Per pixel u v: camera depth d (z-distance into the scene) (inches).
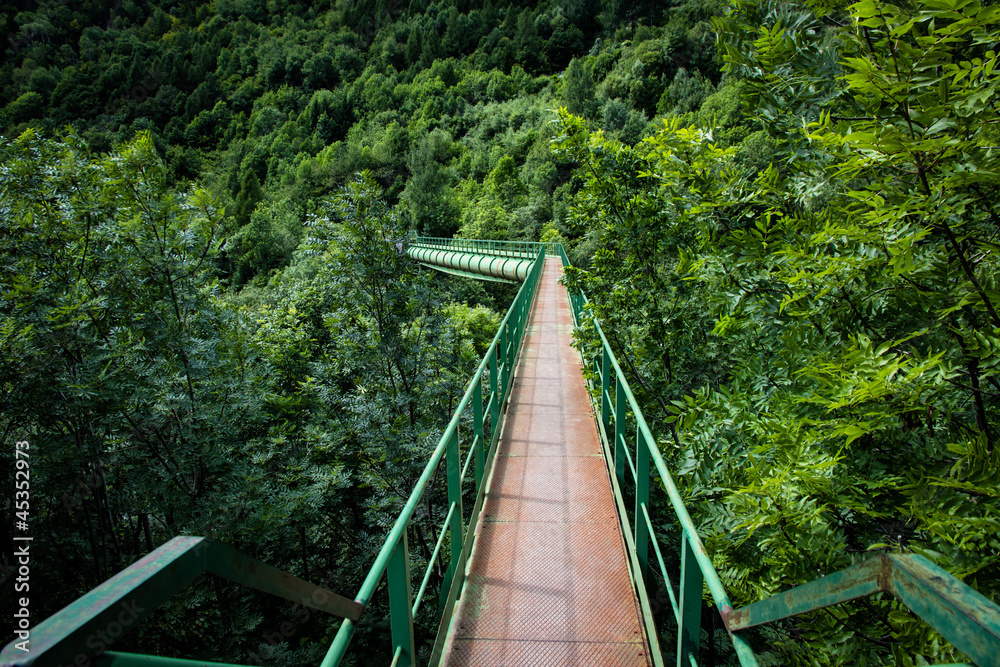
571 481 197.3
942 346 98.0
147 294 354.0
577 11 4820.4
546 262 1237.7
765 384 133.5
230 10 6328.7
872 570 34.0
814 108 121.6
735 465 126.8
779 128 132.7
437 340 509.4
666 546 254.8
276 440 407.5
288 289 735.7
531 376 352.5
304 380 592.4
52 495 327.9
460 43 5157.5
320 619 385.1
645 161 282.8
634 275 293.9
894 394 90.5
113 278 343.9
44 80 4256.9
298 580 49.0
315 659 341.4
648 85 3262.8
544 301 714.8
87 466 336.2
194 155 4082.2
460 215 2504.9
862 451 104.9
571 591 136.3
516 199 2347.4
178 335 350.0
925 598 28.6
